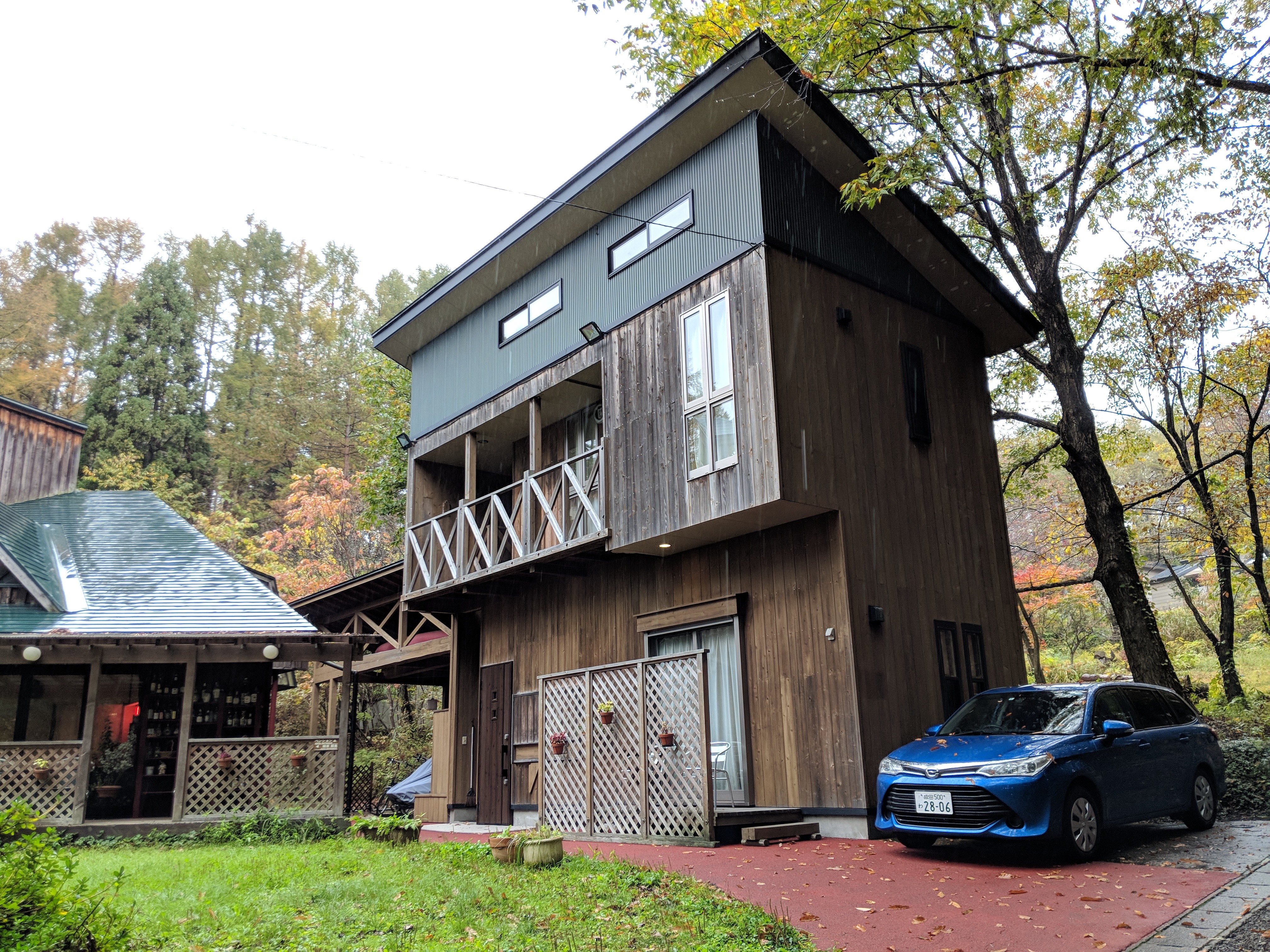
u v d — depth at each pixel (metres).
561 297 12.35
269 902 5.98
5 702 11.88
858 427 9.92
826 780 8.83
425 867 7.14
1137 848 7.20
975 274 11.84
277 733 23.20
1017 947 4.61
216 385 41.38
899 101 13.19
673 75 15.34
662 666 8.52
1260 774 9.68
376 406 22.81
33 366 36.75
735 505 9.18
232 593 12.45
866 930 5.04
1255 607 22.33
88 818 11.81
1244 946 4.50
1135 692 8.16
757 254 9.49
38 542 13.18
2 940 4.20
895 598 9.62
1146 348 16.47
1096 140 12.45
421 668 16.78
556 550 11.13
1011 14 11.63
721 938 4.85
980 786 6.64
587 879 6.38
